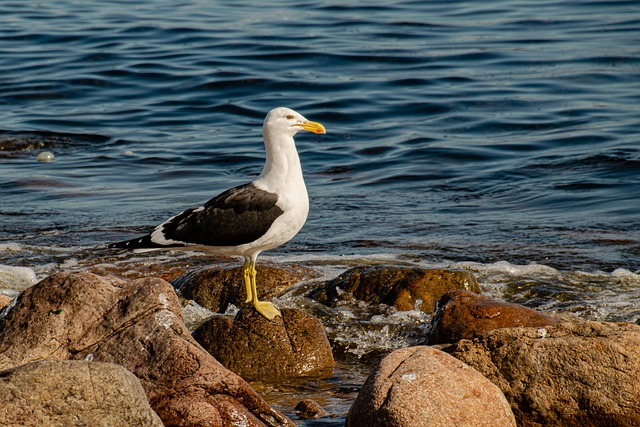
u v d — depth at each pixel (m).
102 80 28.39
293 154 10.73
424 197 18.84
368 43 31.98
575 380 8.41
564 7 37.50
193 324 11.88
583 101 26.25
